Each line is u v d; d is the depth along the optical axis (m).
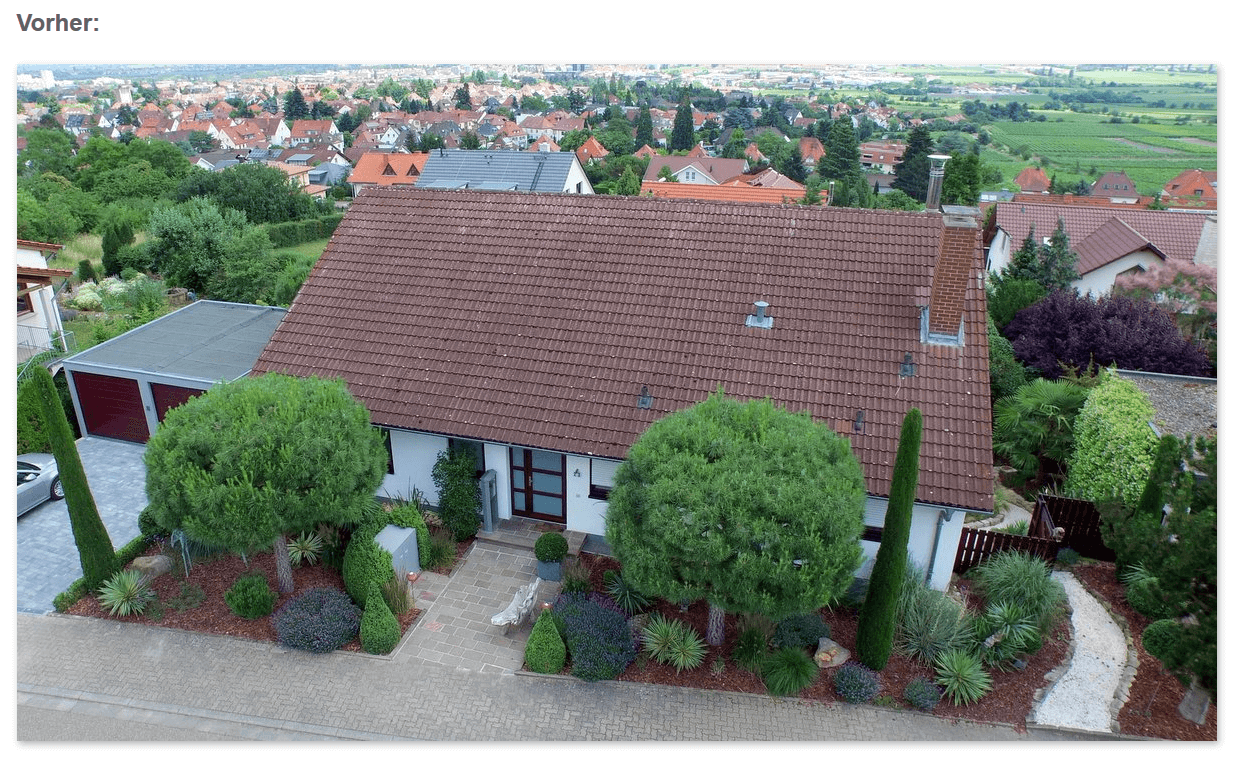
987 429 16.33
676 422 14.39
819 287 19.06
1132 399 20.25
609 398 17.95
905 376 17.33
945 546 16.14
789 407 17.16
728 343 18.45
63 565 17.67
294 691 14.34
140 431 22.86
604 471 17.95
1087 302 28.06
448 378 19.00
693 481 12.98
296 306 21.23
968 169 65.19
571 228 21.53
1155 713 13.97
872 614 14.15
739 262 19.89
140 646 15.26
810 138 141.75
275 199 78.38
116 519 19.36
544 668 14.63
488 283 20.72
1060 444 23.02
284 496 14.31
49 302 30.78
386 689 14.41
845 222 20.25
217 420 14.82
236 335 24.78
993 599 16.02
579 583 16.34
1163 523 16.72
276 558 16.11
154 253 41.16
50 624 15.77
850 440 16.55
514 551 18.38
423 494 19.59
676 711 13.98
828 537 12.66
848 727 13.69
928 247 19.38
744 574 12.51
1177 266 34.75
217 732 13.52
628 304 19.58
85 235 62.06
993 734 13.61
